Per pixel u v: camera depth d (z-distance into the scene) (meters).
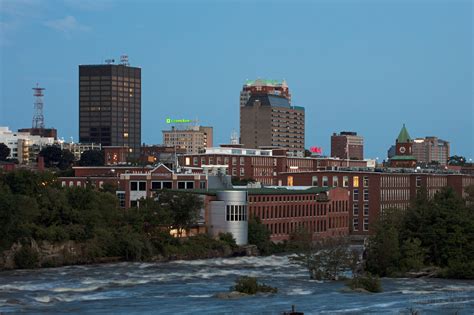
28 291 147.88
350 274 183.75
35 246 191.12
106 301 138.62
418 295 148.12
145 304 135.38
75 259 195.25
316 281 167.50
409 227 190.38
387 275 180.38
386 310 129.75
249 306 133.25
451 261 180.25
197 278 171.00
